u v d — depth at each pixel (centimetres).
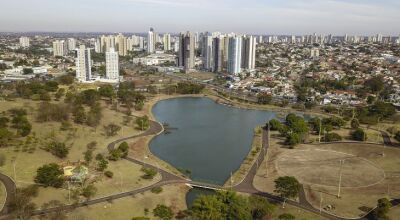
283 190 19288
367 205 19162
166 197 19988
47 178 19138
